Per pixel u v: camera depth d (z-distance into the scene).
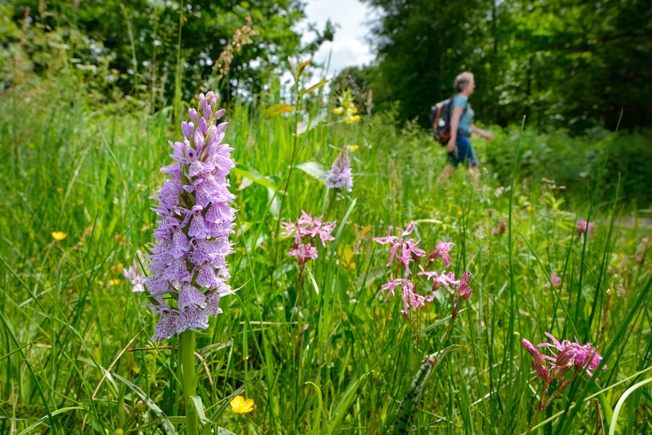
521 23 25.73
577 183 10.98
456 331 1.85
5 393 1.48
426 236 2.69
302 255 1.62
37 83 4.80
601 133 16.23
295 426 1.38
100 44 6.75
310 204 2.88
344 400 1.28
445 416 1.50
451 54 26.92
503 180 11.24
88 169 3.72
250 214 2.83
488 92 26.25
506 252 3.10
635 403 1.31
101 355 1.72
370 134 4.99
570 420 1.15
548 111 25.39
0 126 4.49
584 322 1.73
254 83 4.81
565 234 3.87
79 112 4.86
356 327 1.74
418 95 25.67
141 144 3.67
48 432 1.34
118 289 2.22
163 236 0.96
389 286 1.44
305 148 3.02
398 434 1.12
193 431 1.02
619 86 21.17
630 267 2.87
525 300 2.35
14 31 6.86
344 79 3.87
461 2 25.58
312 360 1.63
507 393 1.35
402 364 1.51
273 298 2.14
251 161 3.32
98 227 2.72
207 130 0.95
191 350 1.02
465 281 1.22
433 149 9.12
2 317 1.29
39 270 2.39
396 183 2.81
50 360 1.49
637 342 1.54
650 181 11.82
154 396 1.60
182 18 2.94
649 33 21.34
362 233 2.37
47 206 3.08
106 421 1.36
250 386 1.64
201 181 0.93
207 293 1.01
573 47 23.97
